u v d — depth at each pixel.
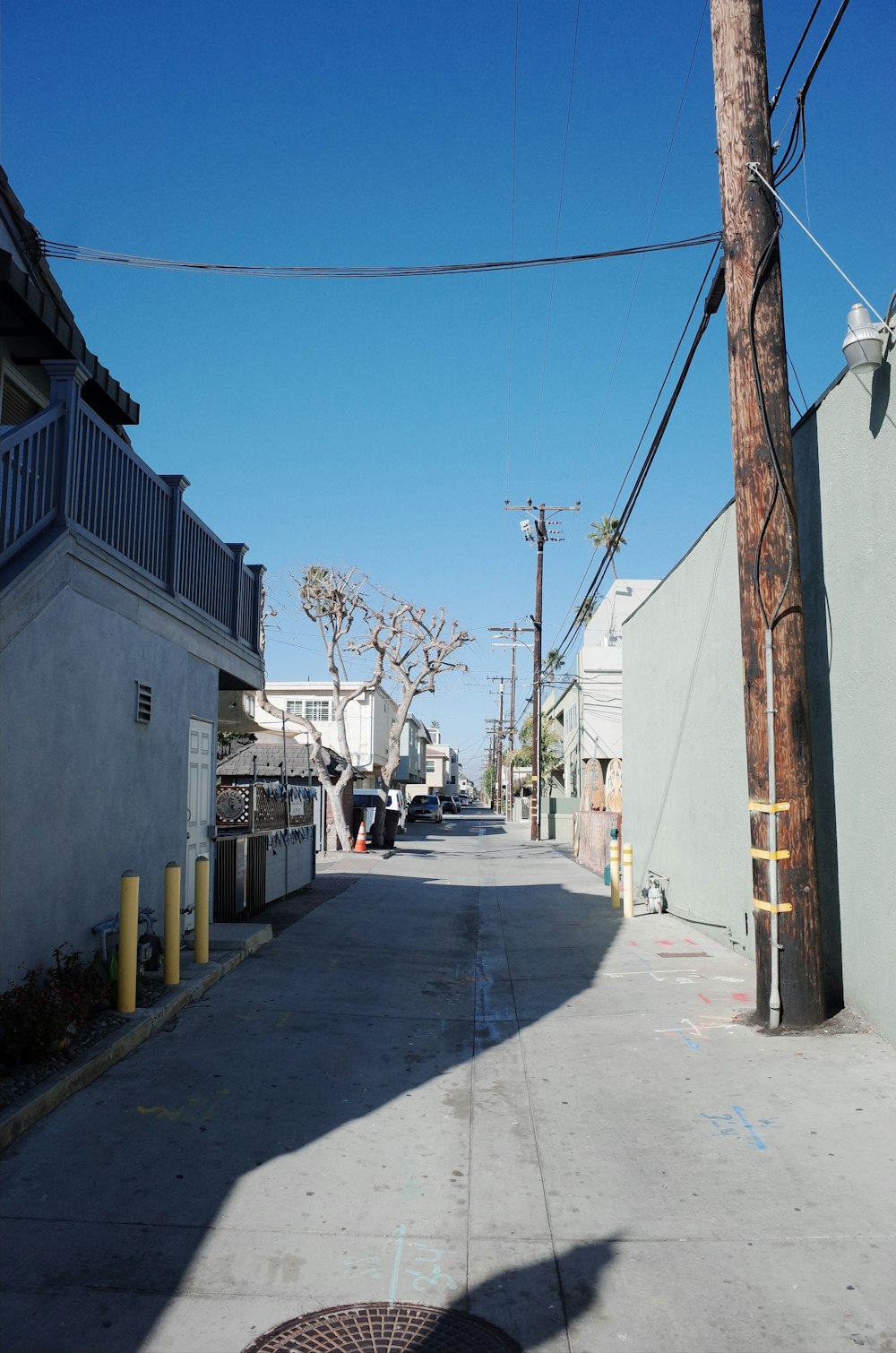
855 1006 7.49
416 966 10.73
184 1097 6.03
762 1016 7.62
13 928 6.47
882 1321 3.76
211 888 12.38
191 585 10.93
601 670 36.09
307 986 9.24
